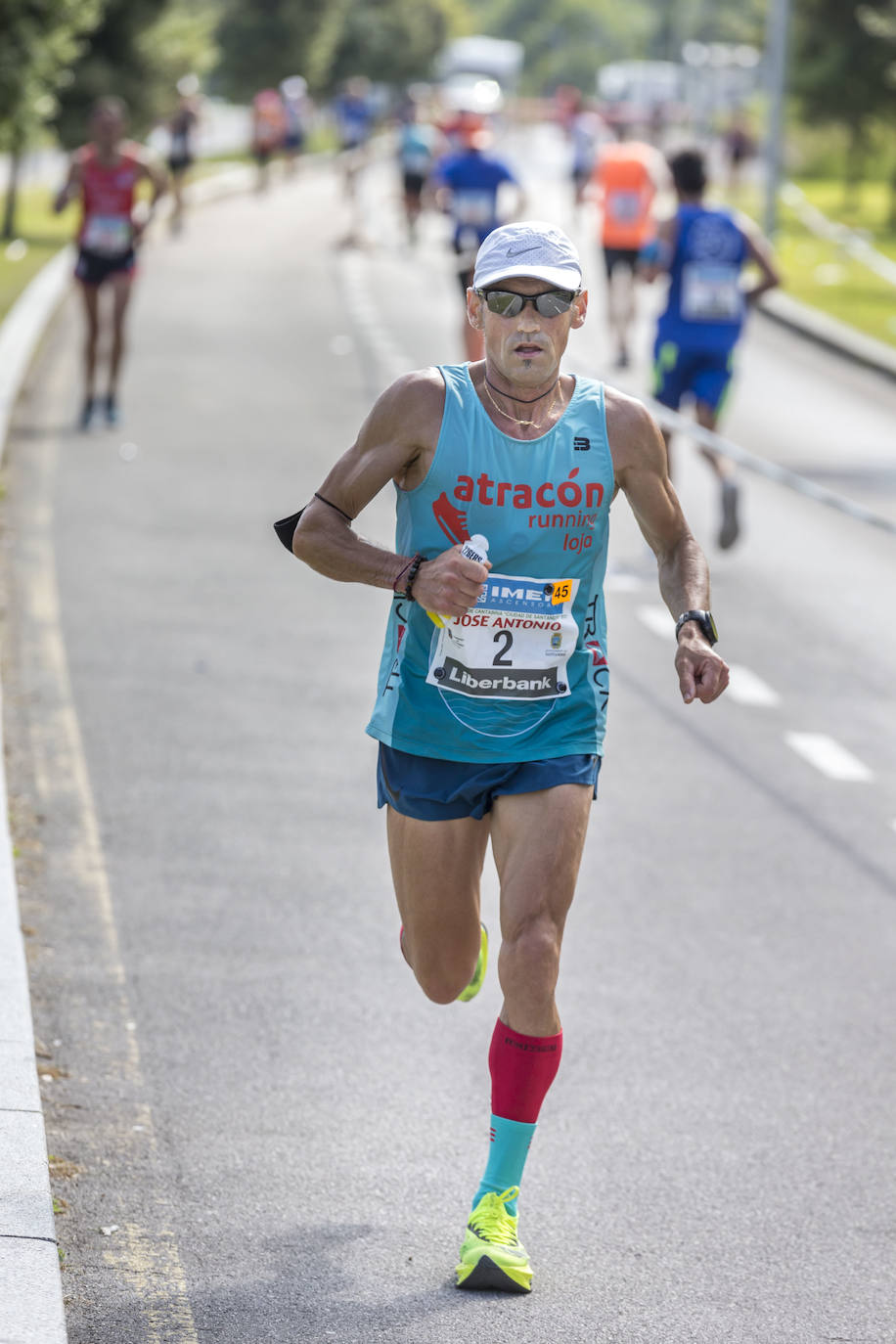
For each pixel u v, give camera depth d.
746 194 140.50
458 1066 14.75
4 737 21.91
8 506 34.03
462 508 11.65
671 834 20.44
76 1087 13.89
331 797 20.83
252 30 176.38
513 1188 11.87
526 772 11.80
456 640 11.76
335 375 51.00
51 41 54.88
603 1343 11.16
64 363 50.47
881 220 123.75
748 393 55.56
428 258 84.69
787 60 129.62
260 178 122.19
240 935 16.97
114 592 28.88
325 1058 14.72
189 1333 10.96
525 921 11.62
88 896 17.58
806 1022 15.97
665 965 16.97
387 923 17.50
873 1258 12.36
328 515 11.77
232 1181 12.77
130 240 40.88
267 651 26.39
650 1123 14.07
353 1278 11.70
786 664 27.83
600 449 11.84
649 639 28.92
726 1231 12.62
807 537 36.78
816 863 19.83
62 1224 12.04
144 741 22.20
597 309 69.94
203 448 40.38
